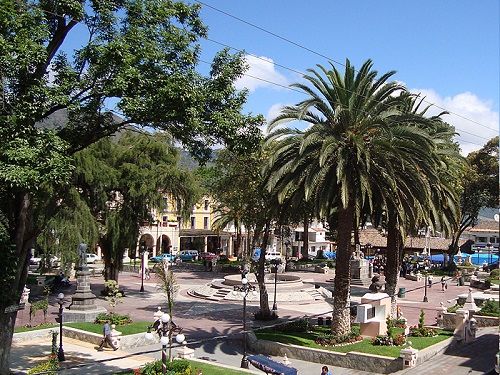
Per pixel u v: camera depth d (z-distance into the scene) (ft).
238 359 81.05
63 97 50.44
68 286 150.71
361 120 78.38
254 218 113.91
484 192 210.79
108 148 130.52
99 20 53.93
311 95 80.53
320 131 76.89
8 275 53.78
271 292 143.33
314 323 102.89
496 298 117.50
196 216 285.43
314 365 77.97
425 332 88.38
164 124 58.18
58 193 86.53
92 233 119.44
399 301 140.15
